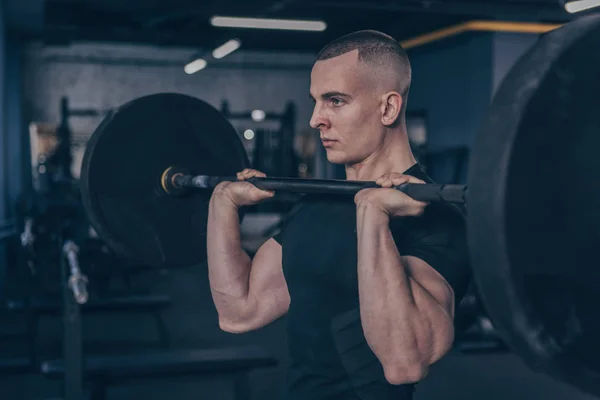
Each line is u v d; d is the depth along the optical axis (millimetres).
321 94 1212
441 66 9695
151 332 5367
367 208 1035
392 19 9766
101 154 1575
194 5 8211
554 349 784
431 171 9328
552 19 8453
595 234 809
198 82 11898
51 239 5156
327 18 9766
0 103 7898
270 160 10734
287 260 1271
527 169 764
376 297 1028
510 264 758
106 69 11445
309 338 1226
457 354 4527
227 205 1367
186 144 1663
